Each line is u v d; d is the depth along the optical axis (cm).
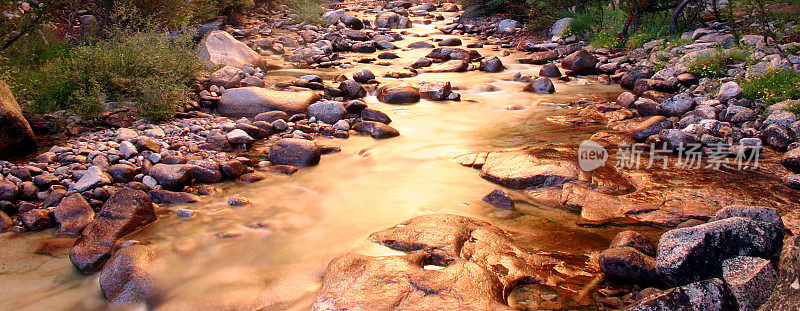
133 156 572
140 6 1100
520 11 1827
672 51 1103
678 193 494
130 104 737
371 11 2314
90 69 724
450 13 2352
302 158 592
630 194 496
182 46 877
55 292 353
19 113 564
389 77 1088
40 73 766
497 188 523
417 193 516
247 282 364
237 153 621
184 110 760
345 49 1460
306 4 1956
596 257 385
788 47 929
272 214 469
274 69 1152
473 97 938
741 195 487
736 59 948
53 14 851
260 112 771
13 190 467
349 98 906
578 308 324
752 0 1061
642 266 344
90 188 487
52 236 424
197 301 344
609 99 909
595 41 1365
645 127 669
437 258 374
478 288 325
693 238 332
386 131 696
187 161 564
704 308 285
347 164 599
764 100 749
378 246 400
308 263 386
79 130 651
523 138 691
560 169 539
